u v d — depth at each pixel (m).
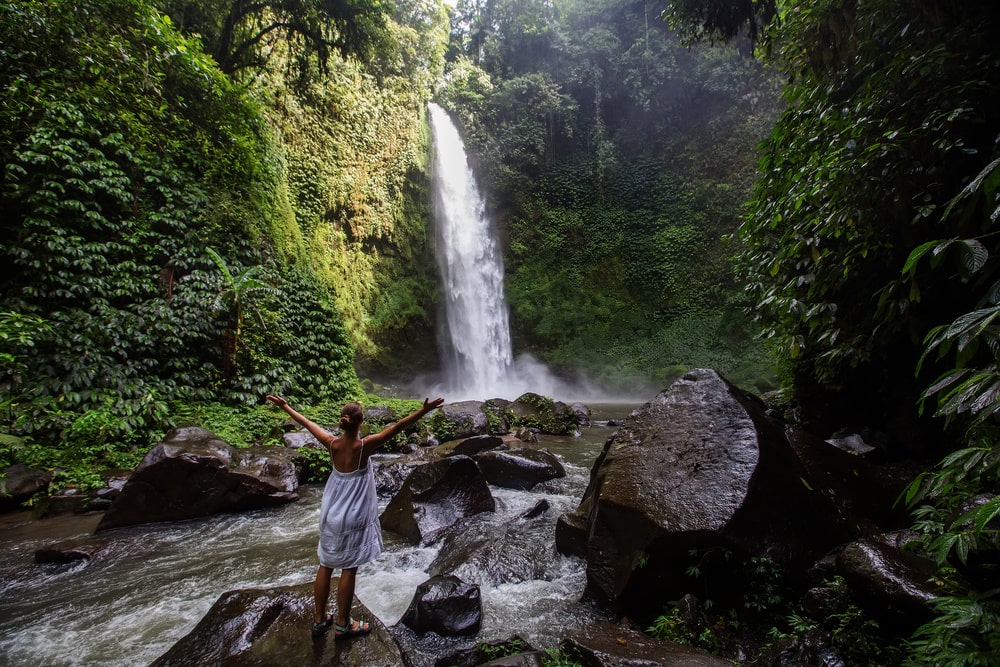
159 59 9.86
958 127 3.76
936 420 5.20
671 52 26.47
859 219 4.12
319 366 11.54
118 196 9.06
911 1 4.02
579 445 10.59
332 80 17.48
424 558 4.84
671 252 25.91
